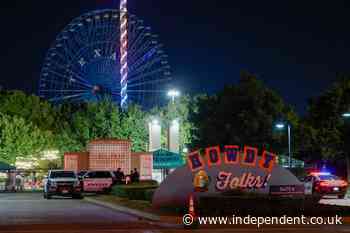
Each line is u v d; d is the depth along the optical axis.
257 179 30.64
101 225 25.20
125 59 79.44
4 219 28.23
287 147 66.56
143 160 66.88
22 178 68.38
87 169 66.62
